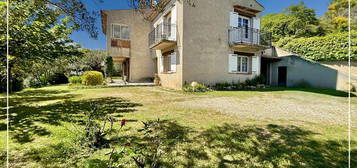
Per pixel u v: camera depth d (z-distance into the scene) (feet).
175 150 7.39
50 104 18.02
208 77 32.14
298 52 44.98
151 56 47.96
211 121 11.69
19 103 18.92
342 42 37.24
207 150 7.45
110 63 44.68
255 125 10.89
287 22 68.08
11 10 15.58
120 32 44.86
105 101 19.54
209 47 32.12
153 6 14.16
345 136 9.07
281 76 43.78
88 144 7.69
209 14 32.01
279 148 7.66
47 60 20.72
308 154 7.14
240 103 18.54
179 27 30.58
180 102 18.97
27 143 8.02
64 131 9.50
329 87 34.55
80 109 15.43
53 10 15.96
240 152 7.30
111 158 4.66
